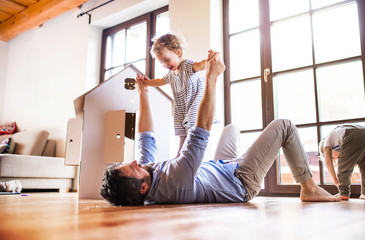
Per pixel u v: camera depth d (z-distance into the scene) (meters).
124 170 1.35
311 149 2.92
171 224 0.72
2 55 6.14
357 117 2.74
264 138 1.60
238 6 3.56
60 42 5.25
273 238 0.56
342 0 2.92
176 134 2.24
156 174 1.42
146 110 1.94
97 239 0.51
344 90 2.83
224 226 0.70
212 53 1.33
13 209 1.18
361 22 2.78
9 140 4.91
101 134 2.42
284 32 3.22
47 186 4.30
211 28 3.46
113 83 2.51
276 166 3.05
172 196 1.39
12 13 5.40
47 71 5.39
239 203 1.50
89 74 4.77
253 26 3.44
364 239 0.55
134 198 1.34
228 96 3.47
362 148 2.10
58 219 0.81
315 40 3.03
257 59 3.37
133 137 2.36
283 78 3.16
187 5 3.64
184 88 2.15
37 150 4.75
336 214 0.99
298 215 0.96
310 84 3.00
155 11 4.34
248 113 3.35
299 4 3.17
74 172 4.59
